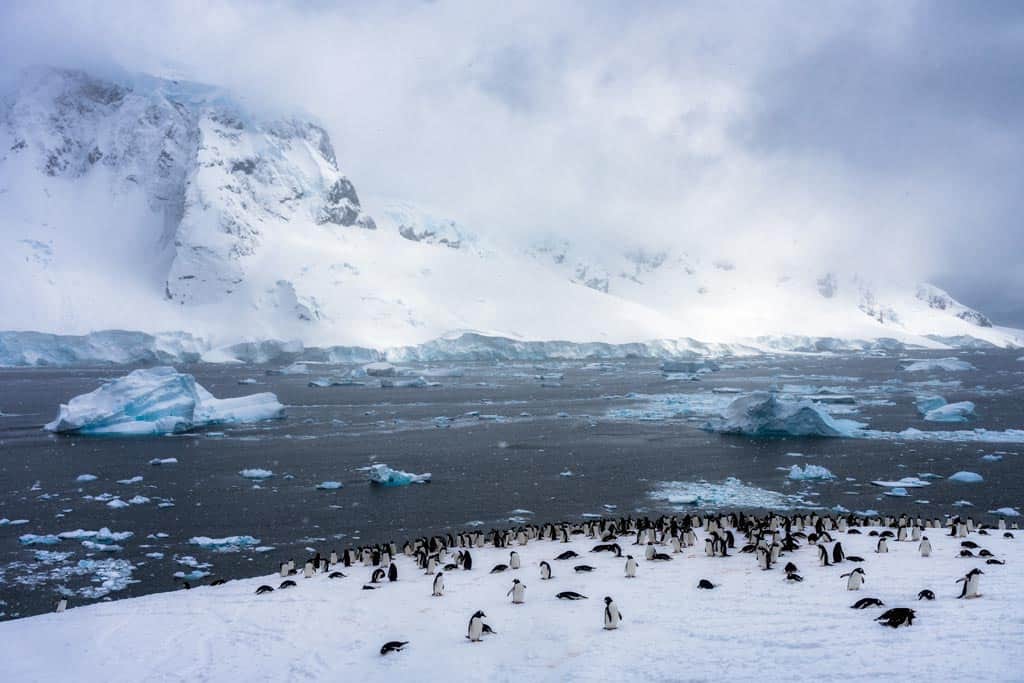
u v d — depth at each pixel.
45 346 199.62
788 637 17.48
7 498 55.88
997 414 102.94
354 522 48.78
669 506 52.47
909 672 14.36
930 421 95.31
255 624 24.02
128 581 37.50
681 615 20.33
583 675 16.47
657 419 101.50
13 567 39.50
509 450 77.06
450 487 59.41
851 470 64.62
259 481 62.00
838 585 22.34
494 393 142.25
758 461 69.50
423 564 31.06
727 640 17.77
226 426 96.94
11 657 22.38
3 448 79.38
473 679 17.09
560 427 94.12
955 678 13.80
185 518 49.91
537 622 20.88
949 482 59.09
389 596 25.67
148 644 22.88
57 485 60.53
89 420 89.81
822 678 14.66
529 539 36.31
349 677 18.25
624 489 58.19
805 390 130.25
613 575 26.11
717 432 88.19
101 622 25.69
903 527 31.80
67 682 20.02
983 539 31.11
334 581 29.47
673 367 186.38
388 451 76.88
